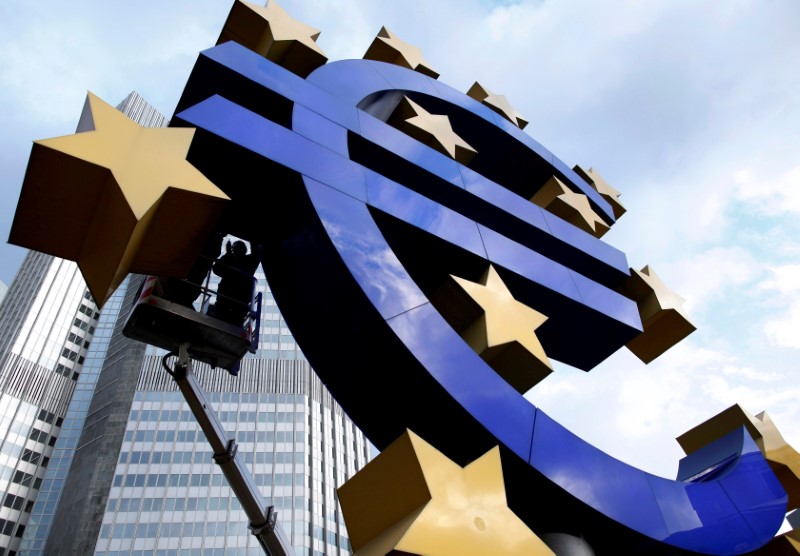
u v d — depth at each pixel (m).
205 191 3.08
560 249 6.18
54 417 74.50
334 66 5.94
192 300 4.21
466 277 5.16
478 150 7.64
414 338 3.74
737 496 4.76
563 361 6.16
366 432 4.35
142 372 70.44
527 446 3.83
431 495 2.82
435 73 7.90
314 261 4.08
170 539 54.62
